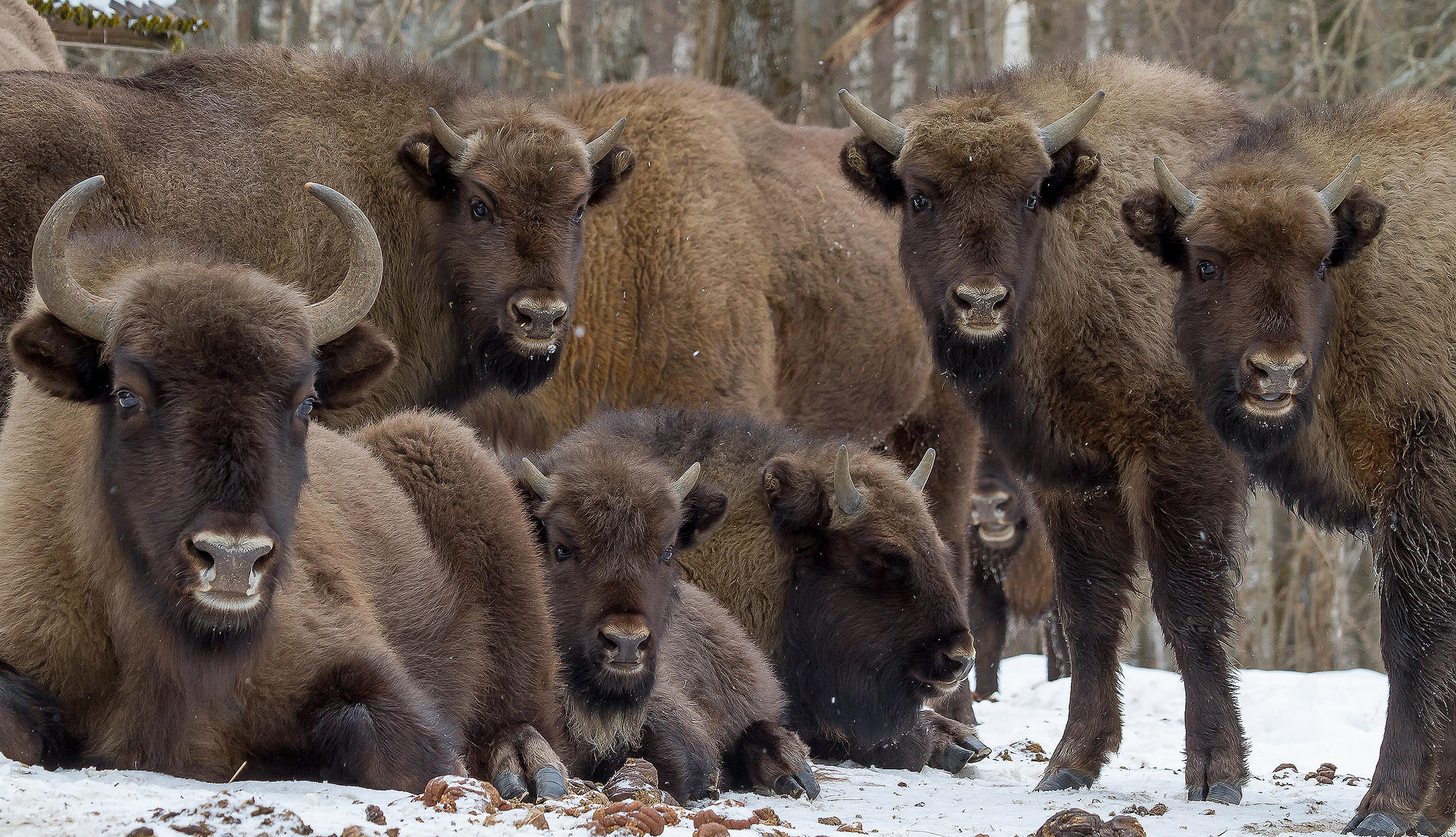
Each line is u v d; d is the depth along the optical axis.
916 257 12.71
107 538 7.63
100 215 12.05
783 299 16.75
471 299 13.07
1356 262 10.86
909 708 12.45
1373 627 33.03
